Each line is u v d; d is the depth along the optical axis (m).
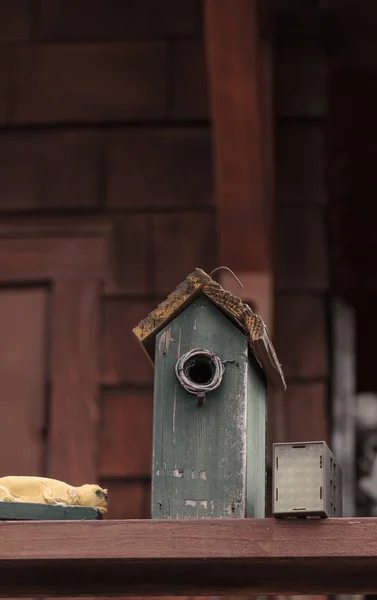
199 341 2.28
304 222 4.51
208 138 4.54
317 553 2.00
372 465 5.05
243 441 2.21
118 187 4.50
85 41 4.64
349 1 4.75
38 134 4.57
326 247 4.48
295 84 4.65
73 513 2.21
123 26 4.65
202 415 2.23
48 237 4.45
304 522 2.02
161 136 4.55
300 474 2.06
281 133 4.60
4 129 4.58
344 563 2.02
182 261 4.41
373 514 4.98
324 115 4.62
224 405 2.23
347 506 4.77
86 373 4.31
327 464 2.10
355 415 5.07
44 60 4.63
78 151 4.55
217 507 2.18
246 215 4.17
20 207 4.48
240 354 2.26
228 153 4.11
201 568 2.09
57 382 4.30
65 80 4.61
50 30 4.66
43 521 2.07
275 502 2.04
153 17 4.64
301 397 4.32
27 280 4.41
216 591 2.26
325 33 4.94
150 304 4.38
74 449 4.24
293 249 4.48
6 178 4.52
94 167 4.53
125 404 4.29
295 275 4.45
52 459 4.23
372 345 5.36
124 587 2.26
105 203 4.48
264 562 2.04
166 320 2.29
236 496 2.18
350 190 5.39
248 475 2.22
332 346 4.56
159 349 2.29
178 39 4.62
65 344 4.34
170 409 2.24
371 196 5.37
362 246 5.38
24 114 4.59
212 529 2.04
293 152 4.58
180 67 4.60
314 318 4.40
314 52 4.69
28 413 4.28
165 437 2.23
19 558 2.05
